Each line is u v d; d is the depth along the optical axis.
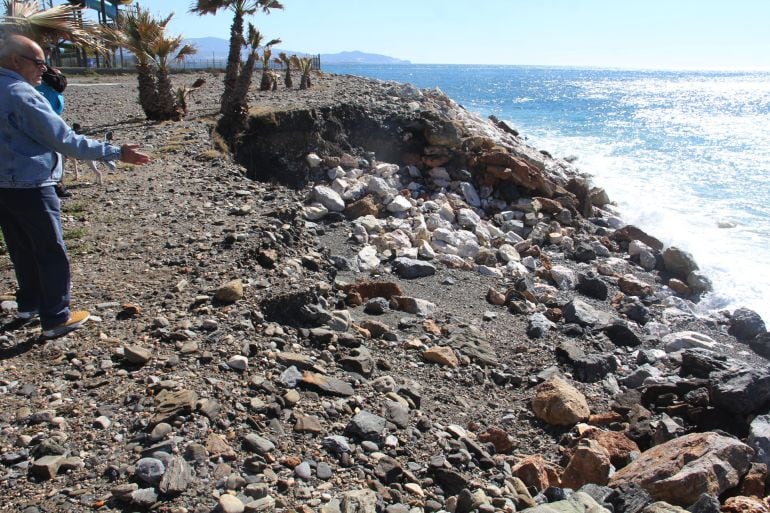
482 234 12.02
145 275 6.54
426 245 10.34
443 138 14.84
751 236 14.42
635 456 5.01
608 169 23.70
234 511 3.27
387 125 15.49
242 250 7.37
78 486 3.42
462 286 9.14
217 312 5.70
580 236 12.99
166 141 13.67
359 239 10.42
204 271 6.68
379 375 5.58
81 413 4.06
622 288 10.45
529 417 5.65
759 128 42.78
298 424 4.27
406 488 3.91
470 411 5.51
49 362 4.64
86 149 4.40
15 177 4.36
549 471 4.65
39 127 4.25
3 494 3.31
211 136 14.11
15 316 5.33
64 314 4.98
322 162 14.27
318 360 5.35
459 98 83.44
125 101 22.58
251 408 4.34
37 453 3.63
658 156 27.73
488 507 3.70
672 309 9.75
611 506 3.96
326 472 3.84
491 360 6.54
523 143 22.41
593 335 7.94
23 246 4.98
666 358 7.56
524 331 7.72
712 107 71.19
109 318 5.43
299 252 8.30
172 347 5.02
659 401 6.11
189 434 3.91
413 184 14.27
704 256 12.87
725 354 8.12
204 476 3.58
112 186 10.23
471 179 14.73
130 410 4.13
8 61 4.29
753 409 5.63
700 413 5.75
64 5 5.43
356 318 7.05
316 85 25.72
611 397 6.33
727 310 9.88
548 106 67.75
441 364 6.18
